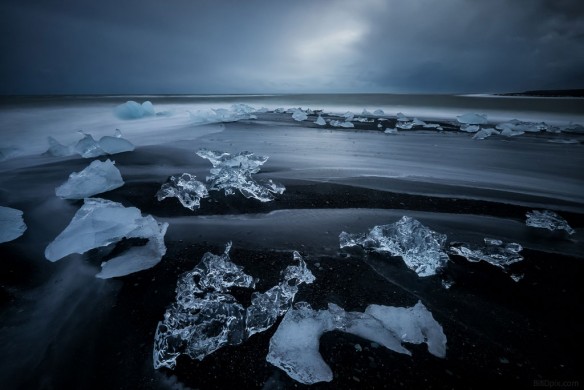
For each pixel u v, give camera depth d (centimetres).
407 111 1859
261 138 744
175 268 200
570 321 162
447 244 238
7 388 123
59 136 759
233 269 193
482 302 176
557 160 559
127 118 1116
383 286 188
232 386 124
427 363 135
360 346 143
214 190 338
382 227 237
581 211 314
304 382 125
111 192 336
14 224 257
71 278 191
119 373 129
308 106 2283
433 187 379
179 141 679
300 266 199
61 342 144
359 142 717
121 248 221
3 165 469
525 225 278
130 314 161
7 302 170
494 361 137
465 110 1883
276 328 154
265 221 271
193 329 148
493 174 452
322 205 310
